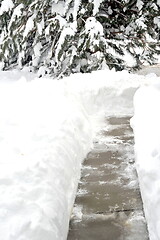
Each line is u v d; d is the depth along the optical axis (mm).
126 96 6297
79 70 9430
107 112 6094
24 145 3664
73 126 4484
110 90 6301
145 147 3613
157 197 2795
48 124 4246
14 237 2283
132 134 5047
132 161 4191
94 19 8938
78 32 9305
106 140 4887
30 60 11227
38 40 9836
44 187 2912
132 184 3666
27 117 4508
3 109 4883
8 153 3473
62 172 3342
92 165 4160
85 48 8859
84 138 4645
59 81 6672
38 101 5199
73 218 3129
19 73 10352
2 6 9836
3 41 9883
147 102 5004
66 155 3684
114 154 4422
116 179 3795
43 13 9477
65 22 9078
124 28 10422
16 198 2680
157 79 6723
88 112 6012
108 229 2959
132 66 10117
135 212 3186
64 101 5238
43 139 3840
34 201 2744
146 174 3121
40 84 6398
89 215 3170
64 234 2771
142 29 9719
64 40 8938
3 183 2902
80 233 2924
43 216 2543
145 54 10789
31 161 3266
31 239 2305
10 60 11375
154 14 9891
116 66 9555
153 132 3850
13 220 2439
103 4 9883
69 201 3174
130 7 10188
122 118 5828
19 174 3035
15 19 9445
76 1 8977
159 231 2510
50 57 9633
